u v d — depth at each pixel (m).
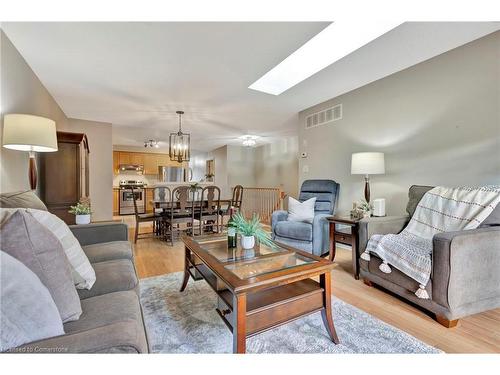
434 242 1.59
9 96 2.06
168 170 8.52
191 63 2.50
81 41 2.09
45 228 0.89
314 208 3.45
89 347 0.64
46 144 1.96
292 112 4.32
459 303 1.54
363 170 2.72
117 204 7.75
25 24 1.86
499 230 1.67
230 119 4.71
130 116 4.43
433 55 2.45
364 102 3.23
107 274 1.31
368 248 2.14
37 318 0.69
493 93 2.10
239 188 4.89
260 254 1.76
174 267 2.80
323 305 1.45
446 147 2.42
